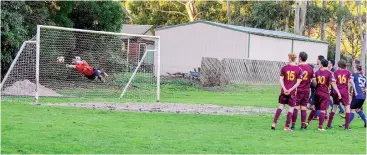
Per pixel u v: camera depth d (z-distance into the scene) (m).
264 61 37.75
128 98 22.45
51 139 10.32
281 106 13.04
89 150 9.28
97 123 13.03
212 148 9.81
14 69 23.27
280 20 57.66
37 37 18.59
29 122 12.70
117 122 13.41
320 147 10.41
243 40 38.41
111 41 30.11
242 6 66.12
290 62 12.92
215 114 16.30
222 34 39.59
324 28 60.25
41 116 14.07
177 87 30.38
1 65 27.06
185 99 23.19
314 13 57.22
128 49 28.50
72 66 21.69
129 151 9.27
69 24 32.53
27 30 29.25
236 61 35.69
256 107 19.69
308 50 44.66
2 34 25.89
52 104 18.02
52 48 27.41
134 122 13.55
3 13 25.84
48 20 30.47
